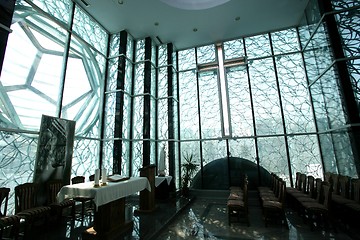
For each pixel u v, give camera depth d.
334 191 4.46
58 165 4.34
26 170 3.81
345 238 3.21
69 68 4.98
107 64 6.54
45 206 3.53
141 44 7.16
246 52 7.11
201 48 7.75
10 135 3.59
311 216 3.60
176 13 5.91
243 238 3.31
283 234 3.45
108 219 3.05
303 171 5.89
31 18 4.10
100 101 6.11
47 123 4.20
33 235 3.16
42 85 4.26
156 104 7.27
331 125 4.89
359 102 4.04
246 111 6.75
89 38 5.82
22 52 3.88
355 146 3.97
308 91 6.14
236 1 5.51
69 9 5.14
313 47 5.54
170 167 6.59
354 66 4.17
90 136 5.61
